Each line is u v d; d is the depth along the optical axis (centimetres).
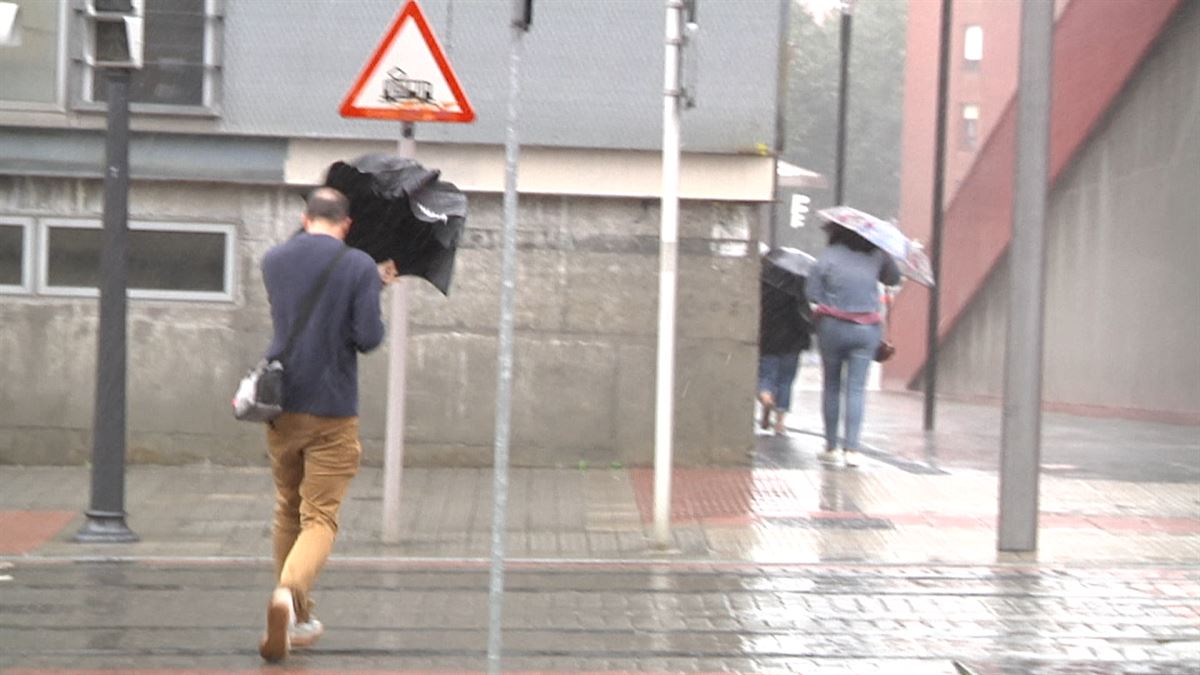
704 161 1755
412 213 1174
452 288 1750
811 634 1113
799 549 1406
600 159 1748
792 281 2212
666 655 1051
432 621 1136
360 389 1745
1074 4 3064
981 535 1475
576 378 1762
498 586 865
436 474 1725
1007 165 3300
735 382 1777
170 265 1745
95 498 1398
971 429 2550
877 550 1407
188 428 1745
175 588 1228
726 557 1373
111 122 1366
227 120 1730
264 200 1747
